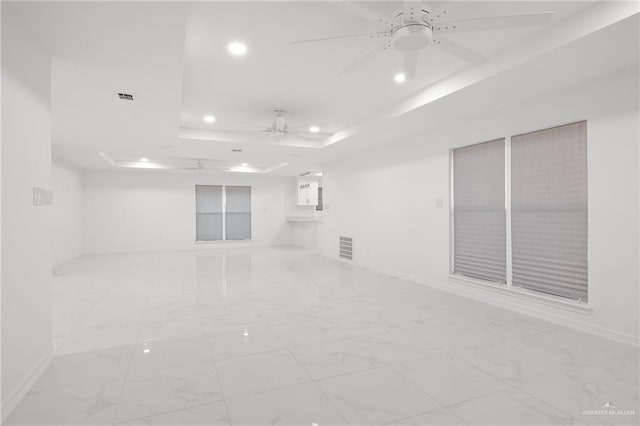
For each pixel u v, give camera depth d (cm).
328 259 846
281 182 1212
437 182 527
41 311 251
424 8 219
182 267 730
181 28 239
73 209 873
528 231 403
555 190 375
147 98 381
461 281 484
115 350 295
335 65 346
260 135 630
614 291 317
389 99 447
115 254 958
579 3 248
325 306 429
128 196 1016
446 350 294
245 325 359
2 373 196
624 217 311
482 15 269
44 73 262
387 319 377
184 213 1080
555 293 374
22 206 221
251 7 248
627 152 308
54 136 571
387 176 643
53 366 263
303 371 256
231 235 1145
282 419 199
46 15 218
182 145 646
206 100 448
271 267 728
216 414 203
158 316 390
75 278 613
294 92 420
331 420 198
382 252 661
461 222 496
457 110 430
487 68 329
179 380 243
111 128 518
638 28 242
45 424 193
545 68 308
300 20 266
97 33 243
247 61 336
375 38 293
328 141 649
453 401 217
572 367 262
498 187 441
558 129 372
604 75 322
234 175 1146
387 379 244
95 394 224
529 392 227
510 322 366
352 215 764
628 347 299
